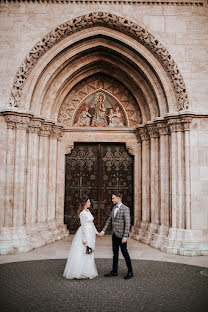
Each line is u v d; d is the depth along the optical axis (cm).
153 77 1155
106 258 908
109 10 1117
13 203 1030
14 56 1089
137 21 1111
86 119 1355
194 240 1000
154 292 611
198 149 1046
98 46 1209
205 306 542
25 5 1112
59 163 1309
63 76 1241
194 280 692
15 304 544
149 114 1262
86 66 1291
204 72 1083
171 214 1070
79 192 1340
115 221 718
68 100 1349
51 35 1095
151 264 841
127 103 1355
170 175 1089
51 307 531
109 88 1365
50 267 797
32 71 1106
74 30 1131
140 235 1202
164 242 1034
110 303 552
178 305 546
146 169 1257
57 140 1290
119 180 1346
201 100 1070
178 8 1113
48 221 1211
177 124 1063
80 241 706
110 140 1326
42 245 1078
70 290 618
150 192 1207
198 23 1105
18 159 1052
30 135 1120
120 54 1198
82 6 1119
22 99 1082
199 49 1093
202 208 1030
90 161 1353
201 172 1040
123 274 736
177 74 1077
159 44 1094
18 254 955
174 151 1070
